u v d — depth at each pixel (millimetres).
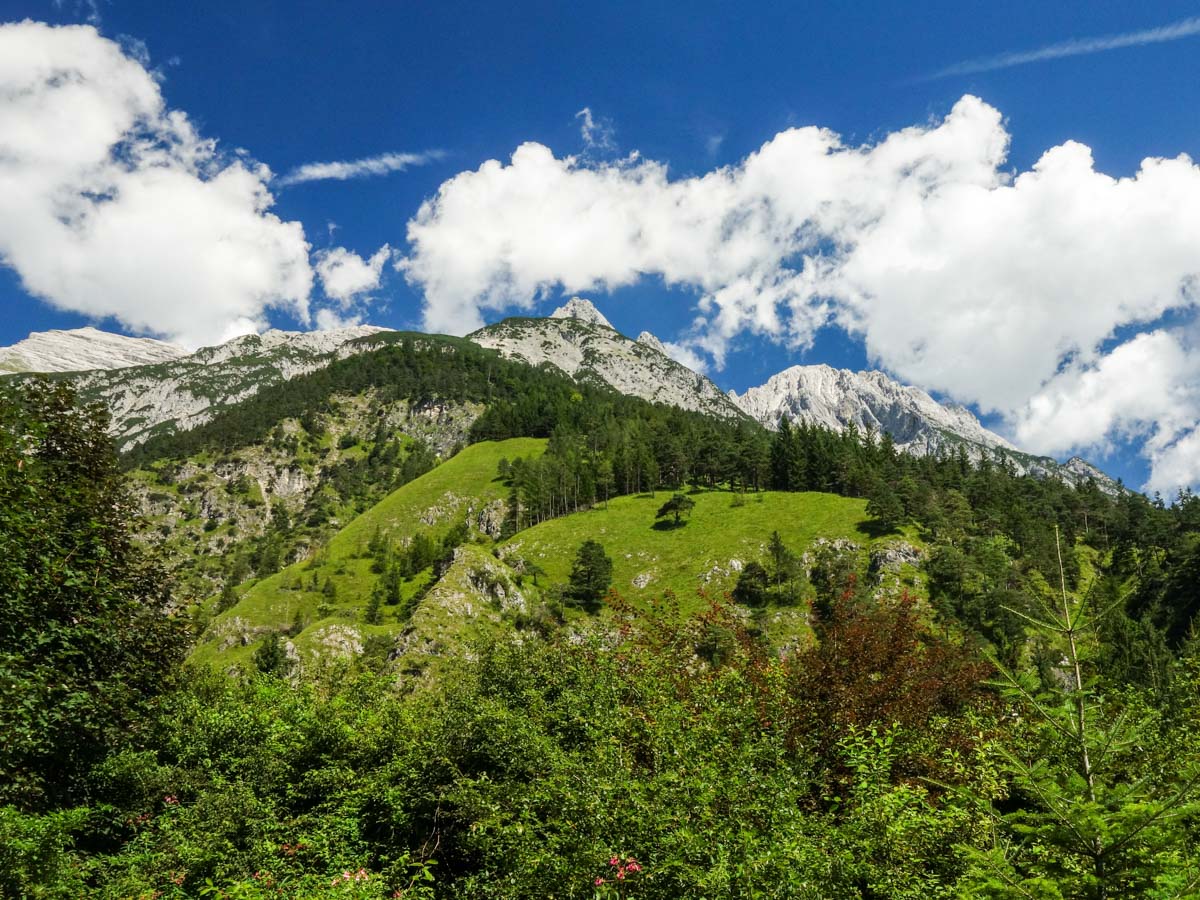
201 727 18047
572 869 9422
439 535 154625
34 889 10094
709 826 9656
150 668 17359
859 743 12508
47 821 11141
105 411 20031
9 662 11797
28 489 13461
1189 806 5809
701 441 160750
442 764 14023
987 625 65625
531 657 18984
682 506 126438
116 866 12680
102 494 18328
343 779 14883
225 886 11234
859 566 98438
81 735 14633
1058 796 6555
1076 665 7438
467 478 173625
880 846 9562
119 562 17531
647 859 9273
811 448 147625
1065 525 127000
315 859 12805
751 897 8047
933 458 170625
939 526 106250
